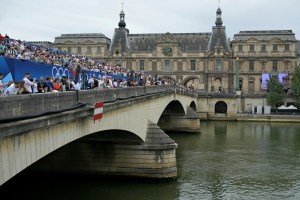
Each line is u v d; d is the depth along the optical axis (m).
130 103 35.94
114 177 40.34
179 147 66.88
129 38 157.00
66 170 40.41
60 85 27.02
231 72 147.25
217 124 110.69
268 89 129.50
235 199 37.72
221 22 150.50
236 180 44.53
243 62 146.88
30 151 18.36
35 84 23.55
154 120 50.06
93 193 36.69
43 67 31.22
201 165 51.72
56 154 40.44
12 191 36.19
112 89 32.16
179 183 41.72
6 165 16.33
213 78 146.62
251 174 47.44
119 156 40.50
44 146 19.84
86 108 24.62
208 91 140.12
